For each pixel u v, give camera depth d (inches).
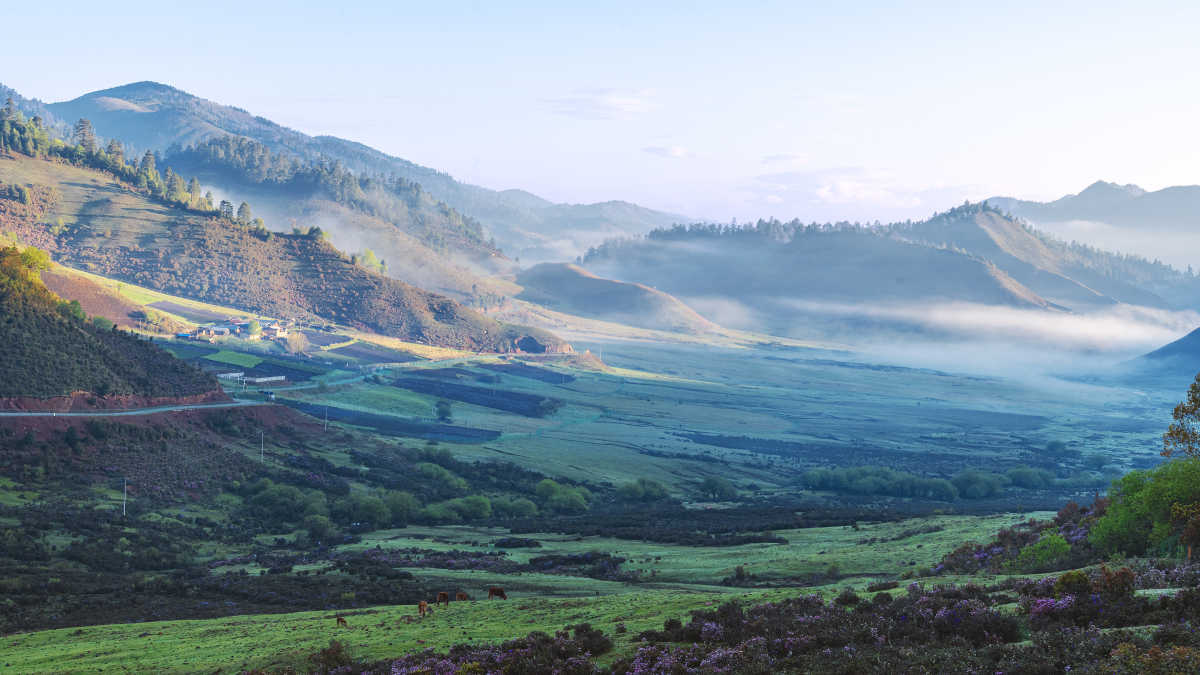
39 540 3599.9
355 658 1517.0
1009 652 974.4
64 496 4244.6
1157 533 1989.4
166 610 2736.2
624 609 1747.0
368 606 2701.8
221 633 2057.1
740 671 1068.5
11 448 4453.7
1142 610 1067.3
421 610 1950.1
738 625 1284.4
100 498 4367.6
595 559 3516.2
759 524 4685.0
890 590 1644.9
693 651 1186.0
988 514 4173.2
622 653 1270.9
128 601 2906.0
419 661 1390.3
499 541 4261.8
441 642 1582.2
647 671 1124.5
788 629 1211.9
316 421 7313.0
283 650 1695.4
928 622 1143.0
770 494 7819.9
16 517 3806.6
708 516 5497.1
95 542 3713.1
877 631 1139.3
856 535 3750.0
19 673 1742.1
